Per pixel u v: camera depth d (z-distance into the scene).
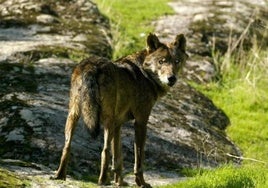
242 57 44.19
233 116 37.38
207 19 50.81
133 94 19.77
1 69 30.73
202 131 31.62
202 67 43.00
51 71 31.86
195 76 41.94
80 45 39.53
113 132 18.70
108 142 18.56
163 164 25.86
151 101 20.55
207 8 54.44
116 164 19.62
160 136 28.53
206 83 41.56
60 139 23.53
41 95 28.02
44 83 30.03
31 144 22.77
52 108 26.12
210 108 36.34
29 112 24.94
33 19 43.38
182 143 28.62
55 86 29.92
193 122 32.16
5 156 22.16
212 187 19.86
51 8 46.41
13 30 41.31
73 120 18.00
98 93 17.75
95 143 24.38
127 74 19.67
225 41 47.69
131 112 20.09
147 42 21.14
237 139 33.78
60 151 22.77
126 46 43.81
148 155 26.17
